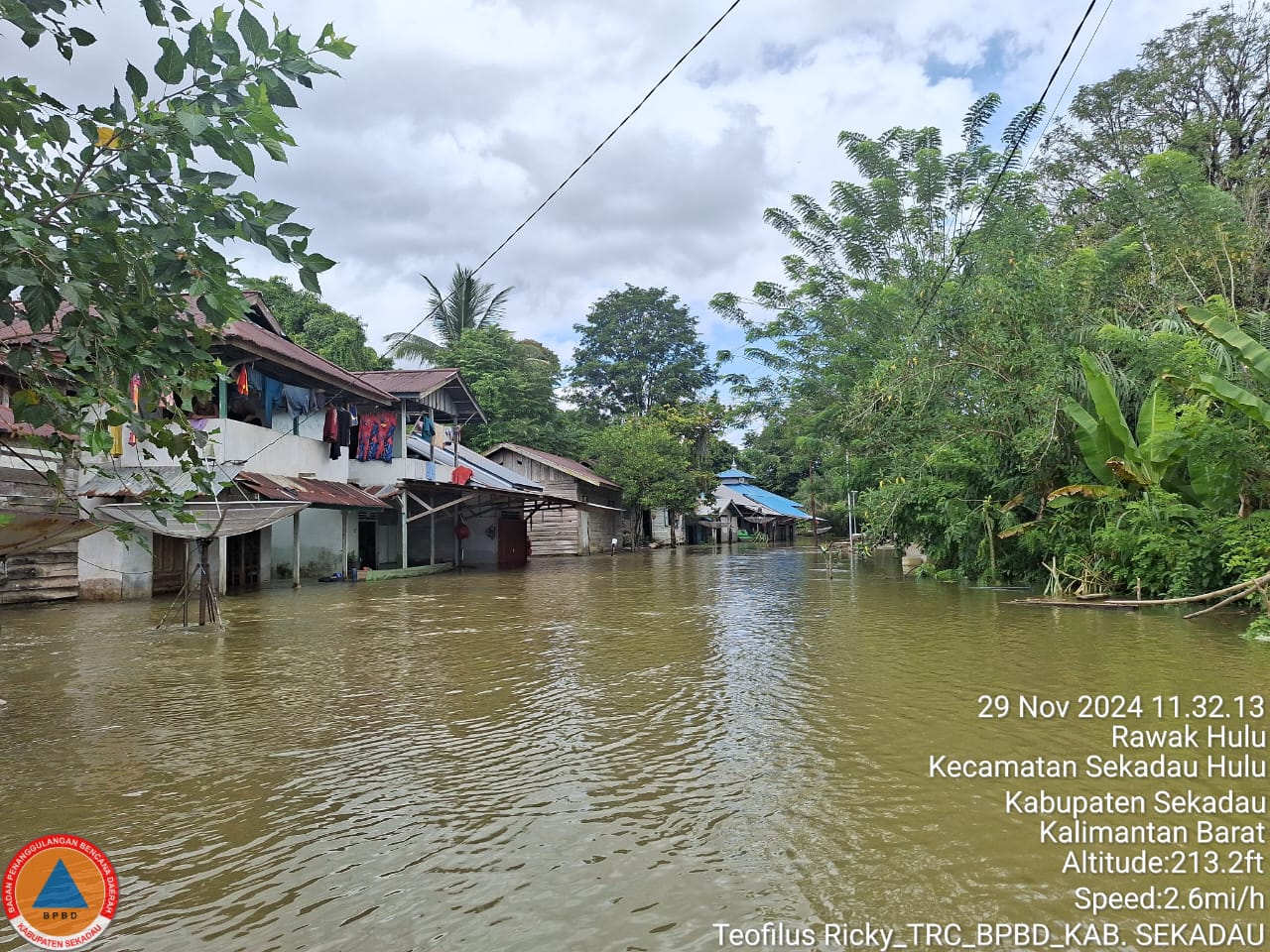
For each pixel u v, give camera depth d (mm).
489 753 5496
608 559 32844
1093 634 9773
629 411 54688
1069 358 14453
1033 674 7496
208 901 3436
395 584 19547
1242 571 10641
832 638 10234
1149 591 12633
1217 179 20594
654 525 49000
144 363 3648
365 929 3189
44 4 2951
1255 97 21469
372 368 32250
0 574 13836
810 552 39625
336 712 6637
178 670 8391
